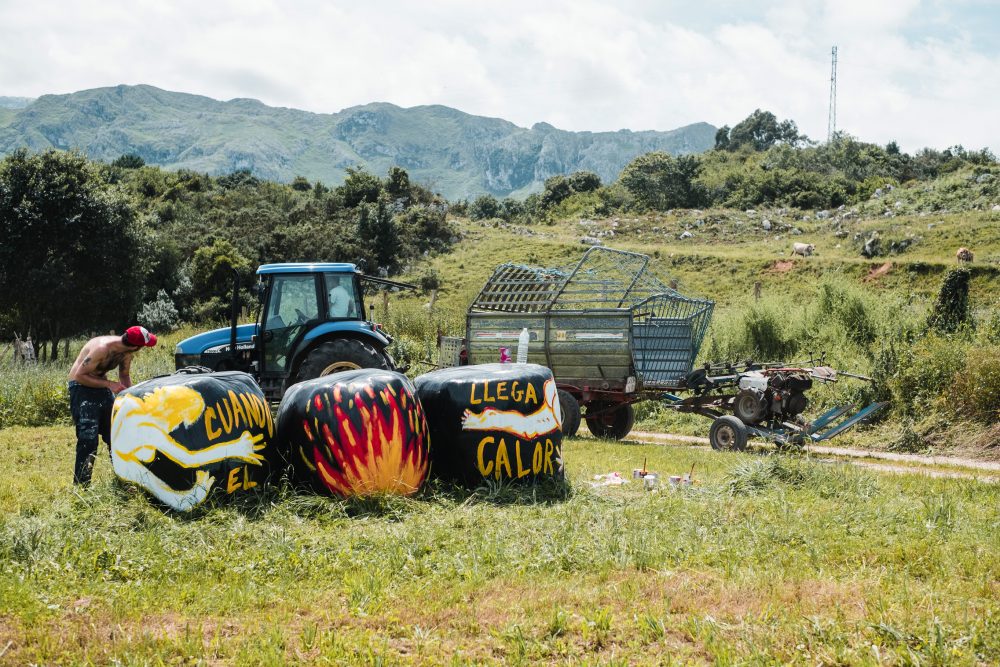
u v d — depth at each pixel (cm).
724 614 470
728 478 866
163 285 3984
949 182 5806
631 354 1344
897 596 495
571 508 712
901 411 1434
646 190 7594
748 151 12038
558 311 1397
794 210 6372
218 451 688
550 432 805
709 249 4894
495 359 1438
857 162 8506
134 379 1662
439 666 410
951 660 411
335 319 1295
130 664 400
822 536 635
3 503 730
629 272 1524
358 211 5306
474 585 525
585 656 421
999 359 1332
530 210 8788
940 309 1728
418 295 4309
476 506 720
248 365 1325
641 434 1568
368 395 730
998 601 492
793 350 1884
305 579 540
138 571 536
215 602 491
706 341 1953
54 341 2859
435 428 795
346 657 414
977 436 1286
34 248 2728
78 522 614
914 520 687
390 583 527
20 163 2744
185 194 6331
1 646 424
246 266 4141
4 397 1447
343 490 717
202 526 628
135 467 677
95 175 2870
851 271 3825
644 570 561
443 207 6372
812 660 414
